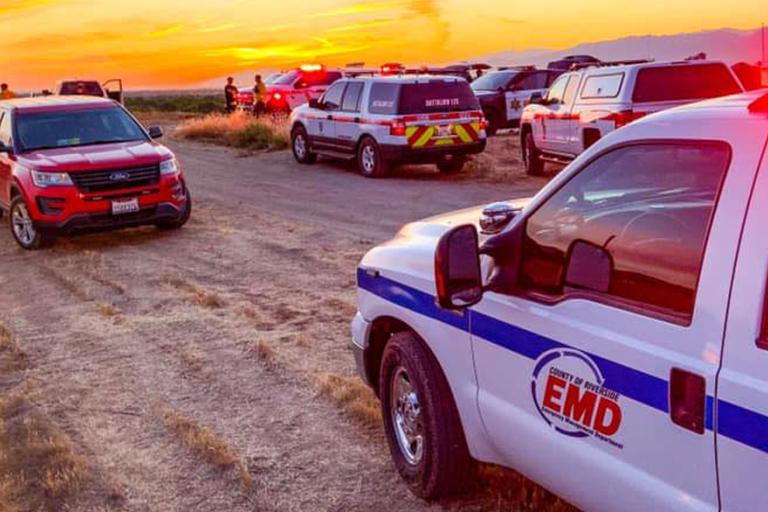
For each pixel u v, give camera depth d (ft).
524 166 58.29
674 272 9.13
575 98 48.75
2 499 15.06
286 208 45.65
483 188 50.24
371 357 15.99
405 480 14.70
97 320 26.30
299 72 107.65
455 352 12.82
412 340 14.01
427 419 13.55
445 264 10.99
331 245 35.12
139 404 19.44
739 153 8.55
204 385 20.38
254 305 26.91
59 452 16.72
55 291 30.37
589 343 10.04
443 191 49.49
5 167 39.40
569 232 10.69
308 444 16.90
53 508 14.90
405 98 54.49
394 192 49.80
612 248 10.01
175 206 39.06
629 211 9.84
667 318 9.10
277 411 18.58
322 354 22.00
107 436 17.80
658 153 9.57
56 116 40.40
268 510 14.55
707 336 8.54
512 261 11.42
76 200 36.78
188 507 14.79
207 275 31.24
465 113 55.77
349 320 24.81
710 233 8.63
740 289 8.26
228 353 22.48
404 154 54.60
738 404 8.15
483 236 12.80
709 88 45.01
